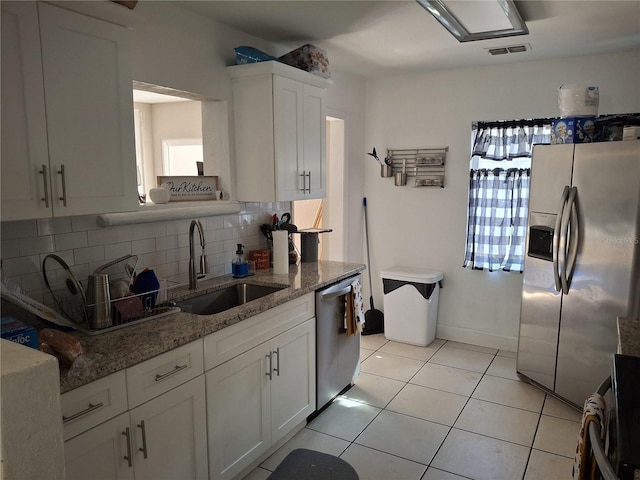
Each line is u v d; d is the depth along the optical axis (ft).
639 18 8.80
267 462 8.21
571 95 9.83
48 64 5.40
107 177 6.13
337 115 13.20
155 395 5.85
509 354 13.03
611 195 8.83
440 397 10.53
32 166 5.32
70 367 4.99
